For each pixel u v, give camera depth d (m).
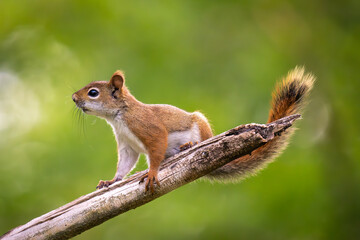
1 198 14.48
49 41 17.03
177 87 15.41
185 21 16.78
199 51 16.59
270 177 14.63
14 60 16.91
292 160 15.02
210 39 16.94
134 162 9.91
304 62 17.31
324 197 14.55
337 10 18.12
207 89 15.66
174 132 9.65
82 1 17.03
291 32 17.84
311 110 16.88
